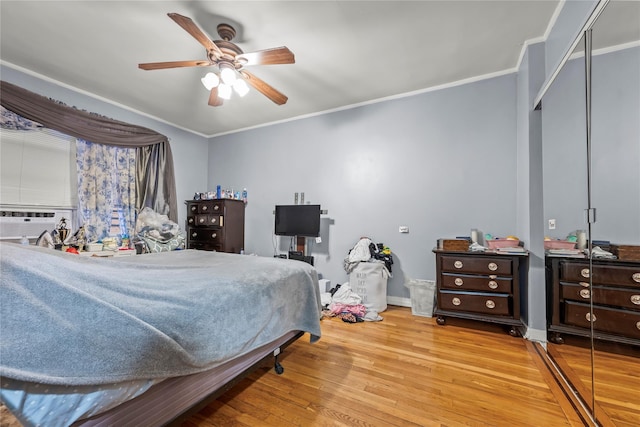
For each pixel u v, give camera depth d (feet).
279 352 5.43
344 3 6.27
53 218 9.53
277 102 8.49
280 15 6.62
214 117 13.06
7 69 8.51
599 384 4.57
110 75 9.27
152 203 12.35
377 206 11.22
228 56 6.57
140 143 11.85
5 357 1.98
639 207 3.94
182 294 3.53
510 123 9.09
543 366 6.01
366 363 6.16
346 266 10.55
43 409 2.13
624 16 4.14
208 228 13.15
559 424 4.24
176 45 7.75
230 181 14.94
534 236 7.54
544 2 6.31
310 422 4.29
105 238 10.32
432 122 10.27
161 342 2.87
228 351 3.79
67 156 9.93
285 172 13.33
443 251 8.63
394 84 10.07
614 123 4.42
